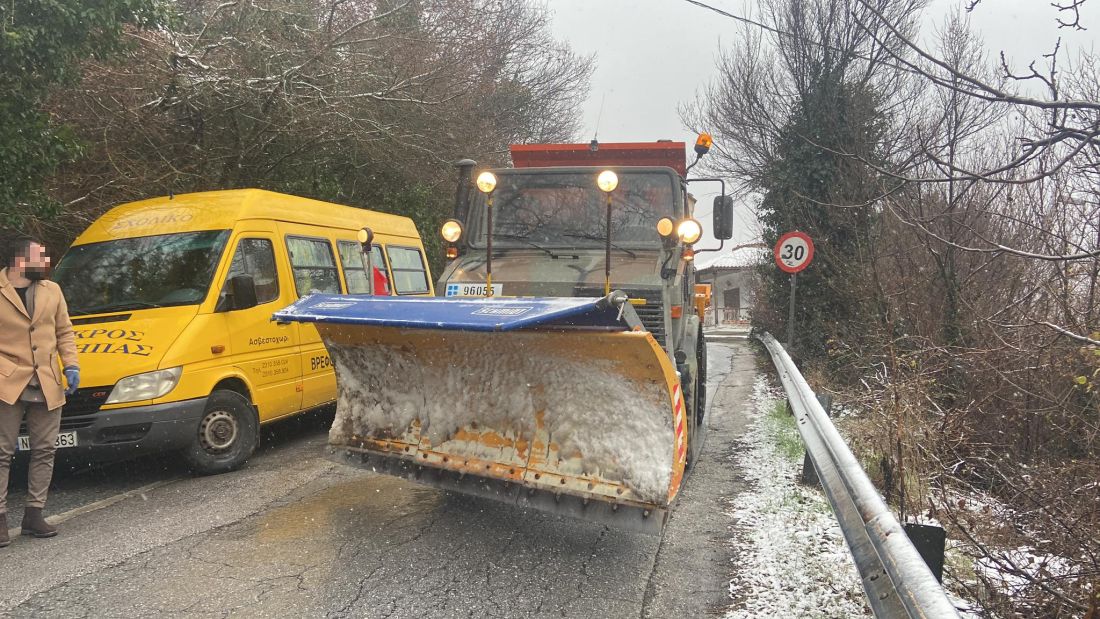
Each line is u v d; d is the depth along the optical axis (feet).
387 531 15.39
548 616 11.76
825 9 38.88
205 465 19.60
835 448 11.99
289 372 22.72
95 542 14.70
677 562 14.15
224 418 20.13
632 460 13.28
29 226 27.89
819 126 39.17
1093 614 11.42
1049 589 11.91
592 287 18.04
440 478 15.25
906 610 6.91
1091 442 14.97
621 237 20.94
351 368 16.89
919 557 7.38
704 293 28.50
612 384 13.57
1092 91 18.86
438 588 12.67
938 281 23.12
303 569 13.34
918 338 21.62
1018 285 20.72
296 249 24.20
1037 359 16.81
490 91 59.62
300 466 20.85
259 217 22.84
